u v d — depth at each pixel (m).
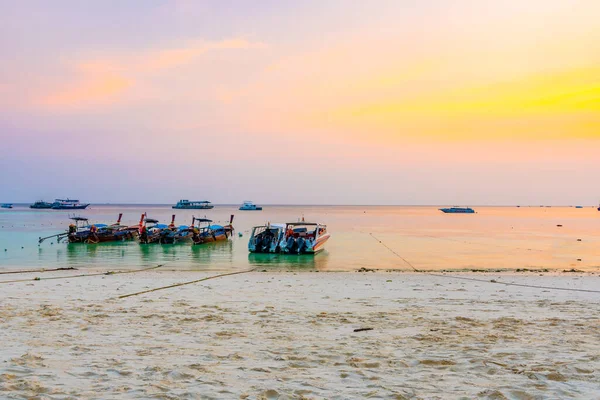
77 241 43.09
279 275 21.66
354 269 26.27
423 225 80.12
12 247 39.81
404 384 5.07
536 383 5.02
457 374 5.45
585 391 4.71
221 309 10.88
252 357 6.34
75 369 5.60
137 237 47.88
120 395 4.62
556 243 43.72
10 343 7.12
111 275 21.42
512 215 153.50
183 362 6.04
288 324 8.98
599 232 60.84
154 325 8.82
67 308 10.79
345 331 8.33
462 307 11.51
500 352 6.52
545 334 7.91
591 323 9.01
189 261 30.44
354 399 4.56
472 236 53.25
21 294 13.70
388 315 10.16
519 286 17.06
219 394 4.70
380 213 168.25
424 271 24.75
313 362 6.08
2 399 4.41
